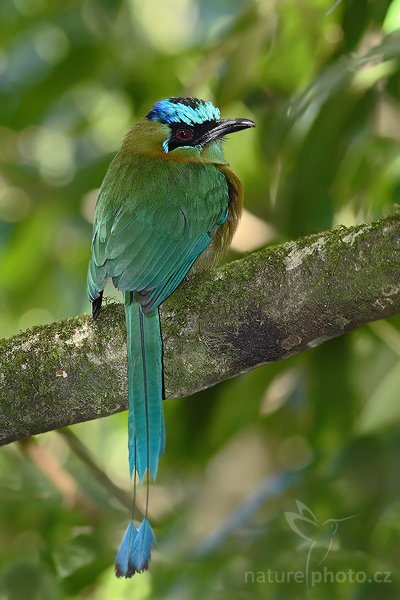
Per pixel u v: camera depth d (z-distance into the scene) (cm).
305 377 1189
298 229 1120
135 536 759
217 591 1002
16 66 1461
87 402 795
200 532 1217
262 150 1226
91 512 1150
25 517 1134
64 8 1423
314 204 1104
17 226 1384
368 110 1082
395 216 695
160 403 773
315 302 720
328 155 1084
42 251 1407
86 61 1431
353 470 1036
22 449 1169
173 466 1238
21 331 807
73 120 1551
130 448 774
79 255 1416
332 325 727
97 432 1496
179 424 1198
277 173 1230
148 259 882
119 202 924
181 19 1606
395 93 1125
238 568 1012
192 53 1416
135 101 1438
